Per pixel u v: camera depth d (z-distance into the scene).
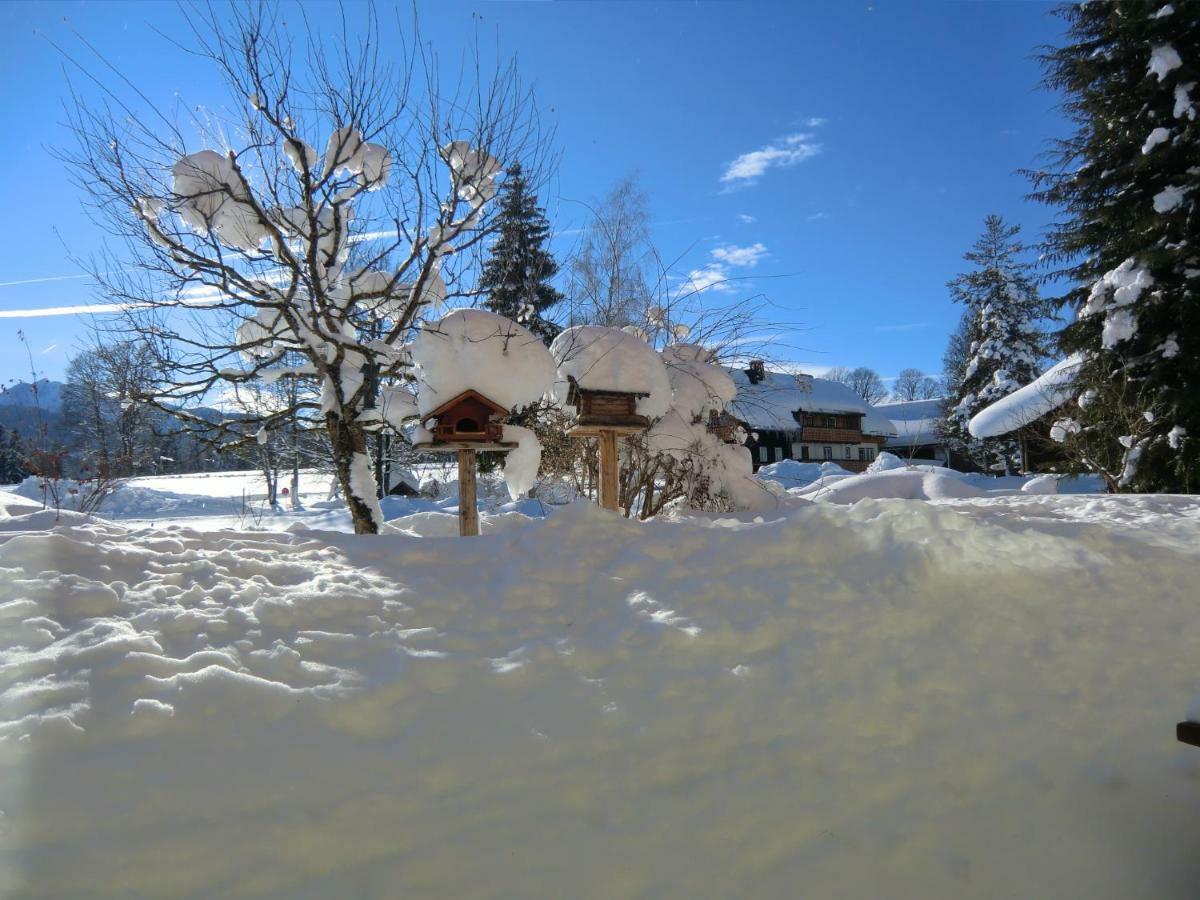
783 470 23.92
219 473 38.19
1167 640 5.24
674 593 4.88
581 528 5.46
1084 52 18.56
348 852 2.95
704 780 3.64
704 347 10.01
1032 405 24.67
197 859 2.77
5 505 7.40
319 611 4.15
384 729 3.45
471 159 7.61
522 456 7.02
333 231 7.74
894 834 3.64
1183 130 16.47
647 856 3.28
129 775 2.95
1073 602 5.55
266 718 3.33
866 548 5.77
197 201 6.99
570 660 4.12
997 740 4.22
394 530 7.71
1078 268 19.17
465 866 3.04
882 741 4.09
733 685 4.19
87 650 3.47
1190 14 16.20
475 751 3.45
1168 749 4.30
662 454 9.34
